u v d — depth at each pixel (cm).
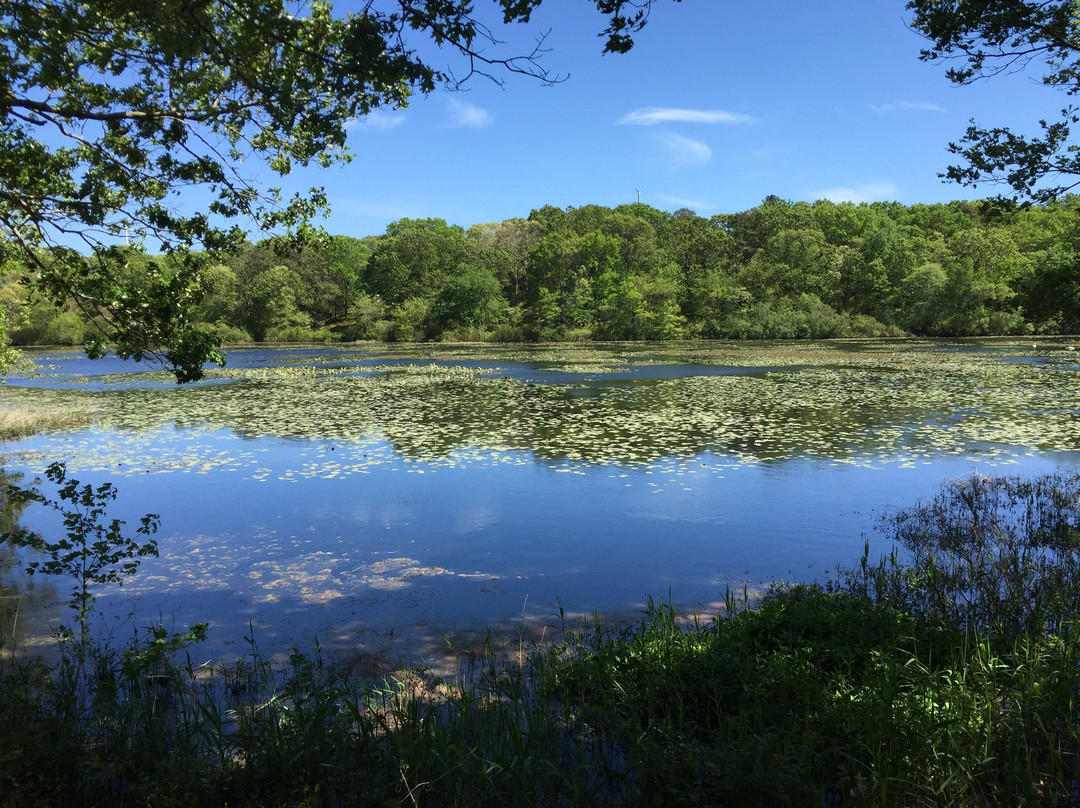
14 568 793
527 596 694
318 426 1777
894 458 1291
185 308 667
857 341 5697
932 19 823
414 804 355
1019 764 387
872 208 10044
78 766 376
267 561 805
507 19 474
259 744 394
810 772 379
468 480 1171
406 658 564
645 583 723
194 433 1695
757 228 8944
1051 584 630
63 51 511
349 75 545
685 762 360
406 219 10844
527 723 448
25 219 640
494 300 7150
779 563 775
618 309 6669
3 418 1836
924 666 478
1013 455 1305
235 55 553
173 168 646
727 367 3419
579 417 1839
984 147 856
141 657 512
